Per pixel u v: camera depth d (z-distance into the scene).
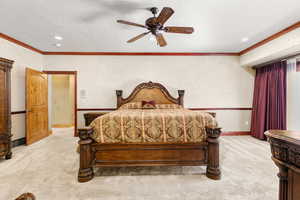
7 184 1.96
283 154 0.86
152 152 2.12
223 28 2.81
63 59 4.29
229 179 2.07
